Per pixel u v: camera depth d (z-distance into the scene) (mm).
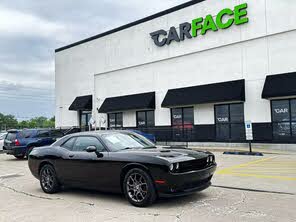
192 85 22438
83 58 31828
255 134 19078
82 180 7637
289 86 17031
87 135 7973
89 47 31141
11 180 10820
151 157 6465
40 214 6309
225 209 6133
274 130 18375
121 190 6953
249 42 19594
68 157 7898
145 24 25750
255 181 8859
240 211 5969
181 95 22375
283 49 18203
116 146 7402
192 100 21172
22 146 17422
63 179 8078
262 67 18984
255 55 19297
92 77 30750
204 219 5523
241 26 19906
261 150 17641
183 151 7141
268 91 17672
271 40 18688
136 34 26500
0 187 9586
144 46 25812
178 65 23391
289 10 17984
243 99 19281
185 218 5613
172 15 23766
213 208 6219
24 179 10961
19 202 7492
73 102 31969
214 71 21234
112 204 6848
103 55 29562
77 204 7012
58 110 34719
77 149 7965
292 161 12891
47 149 8555
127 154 6859
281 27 18250
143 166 6465
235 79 20141
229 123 20297
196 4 22250
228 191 7770
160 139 24094
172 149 7367
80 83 32062
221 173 10422
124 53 27531
